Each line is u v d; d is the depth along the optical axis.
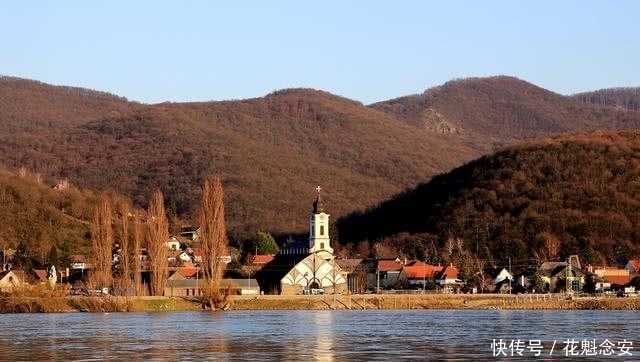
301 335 178.50
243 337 174.00
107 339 170.25
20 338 172.50
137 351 151.25
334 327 198.62
